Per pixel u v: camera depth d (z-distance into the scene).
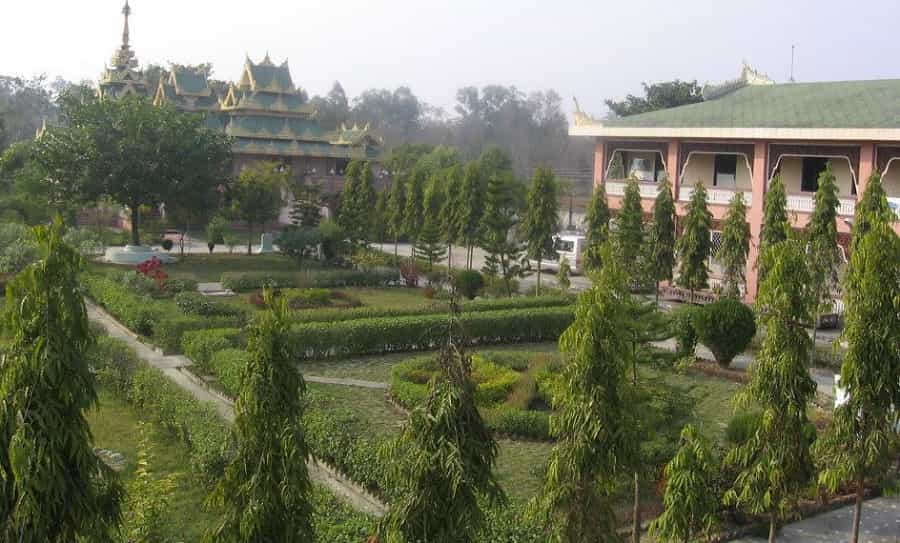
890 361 13.91
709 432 21.78
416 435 10.05
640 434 12.54
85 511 8.80
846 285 14.47
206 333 28.08
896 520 17.03
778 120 39.59
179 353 29.41
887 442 14.19
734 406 14.57
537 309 33.38
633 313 16.14
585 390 11.67
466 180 44.16
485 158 76.31
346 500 16.44
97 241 50.22
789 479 13.95
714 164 45.78
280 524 10.01
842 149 37.94
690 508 13.23
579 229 66.88
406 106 157.75
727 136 40.72
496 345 31.89
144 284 38.41
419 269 48.12
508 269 41.50
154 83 90.62
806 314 13.91
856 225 23.95
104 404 22.95
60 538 8.63
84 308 8.91
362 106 148.25
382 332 29.84
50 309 8.62
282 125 70.56
